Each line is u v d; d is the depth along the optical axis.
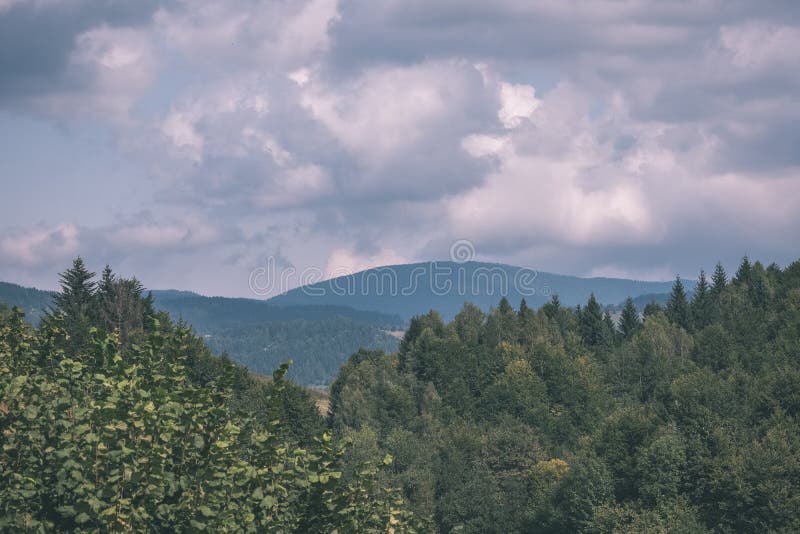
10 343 38.69
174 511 31.44
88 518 29.59
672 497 148.12
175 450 32.28
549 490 182.50
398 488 40.00
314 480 33.97
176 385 35.84
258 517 33.59
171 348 37.75
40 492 30.89
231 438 33.84
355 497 36.06
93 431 30.95
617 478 158.25
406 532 39.50
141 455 30.75
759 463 142.25
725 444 155.12
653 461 152.38
